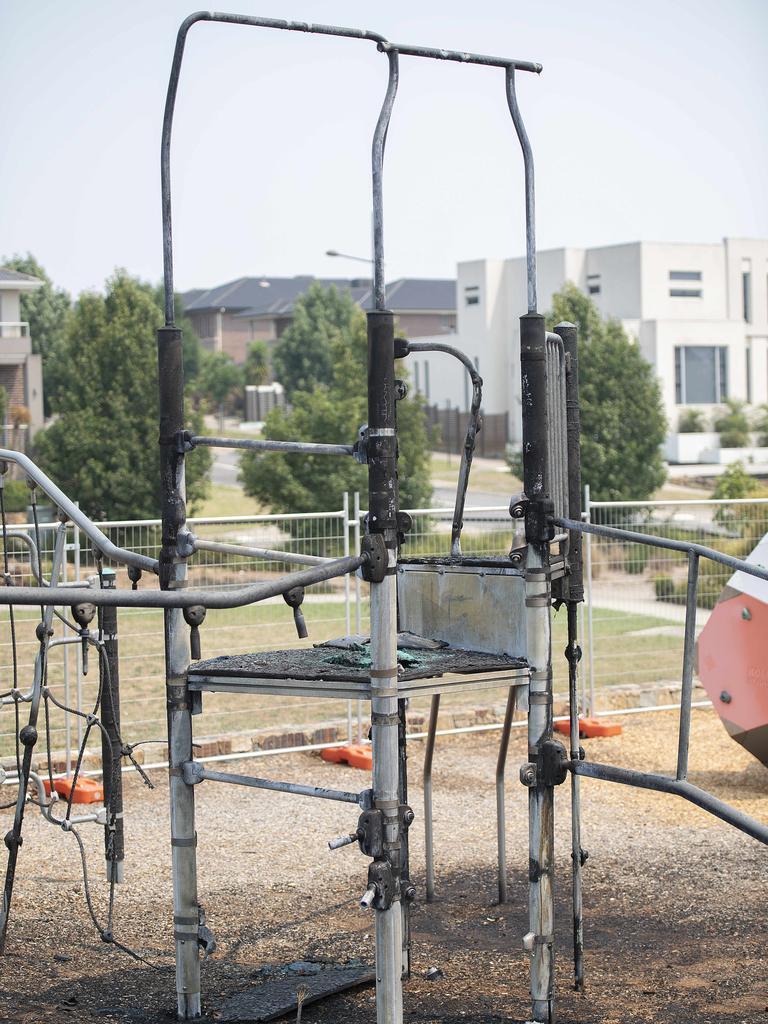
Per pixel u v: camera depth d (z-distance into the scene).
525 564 4.55
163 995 5.00
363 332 28.78
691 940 5.71
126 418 29.23
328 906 6.26
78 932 5.80
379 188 4.04
